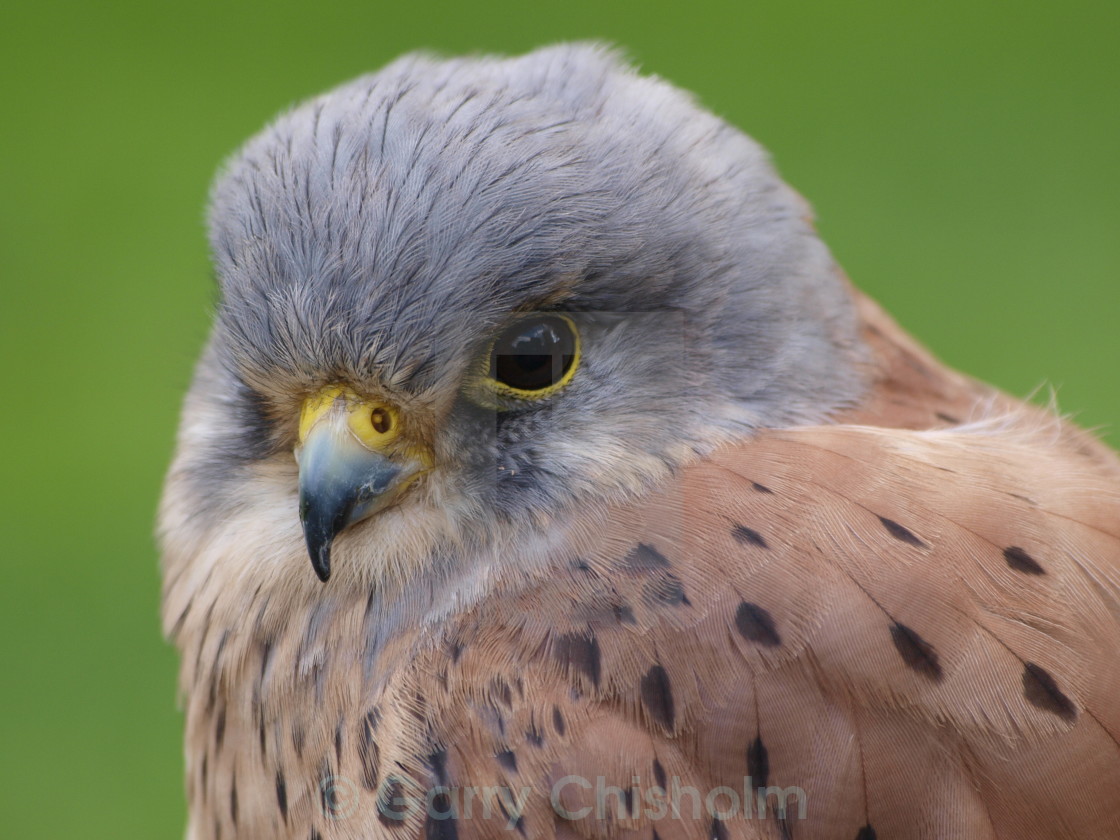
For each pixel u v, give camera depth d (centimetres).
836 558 639
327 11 2075
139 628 1507
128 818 1370
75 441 1656
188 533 795
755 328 735
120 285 1767
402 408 699
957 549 641
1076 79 1941
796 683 626
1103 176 1797
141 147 1889
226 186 762
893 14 2047
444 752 657
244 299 720
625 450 695
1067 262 1702
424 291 684
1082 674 623
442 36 2011
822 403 761
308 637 726
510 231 681
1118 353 1611
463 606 691
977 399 821
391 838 664
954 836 614
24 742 1412
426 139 701
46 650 1484
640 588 656
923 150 1852
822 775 621
